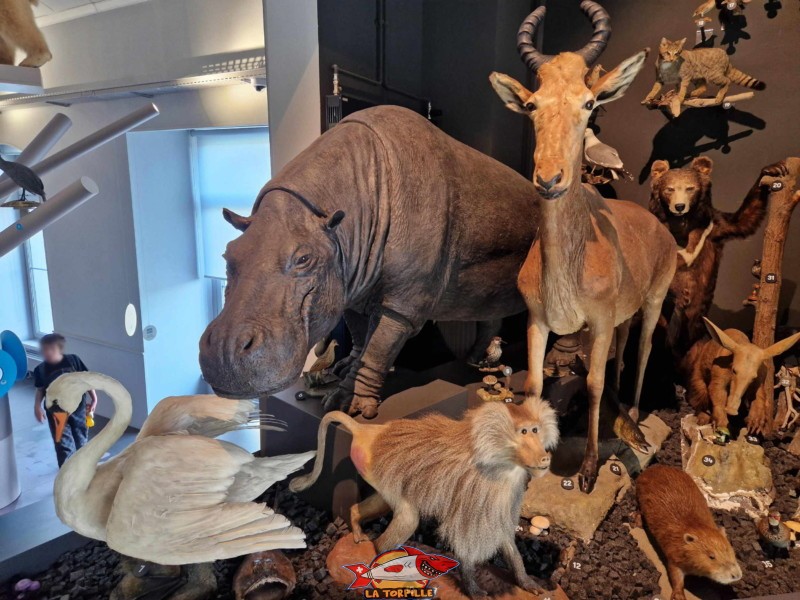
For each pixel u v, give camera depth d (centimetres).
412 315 217
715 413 246
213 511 141
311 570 182
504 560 176
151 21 227
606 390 259
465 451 155
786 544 191
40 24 221
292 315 165
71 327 296
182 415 172
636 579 179
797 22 273
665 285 246
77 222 286
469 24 320
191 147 348
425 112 341
